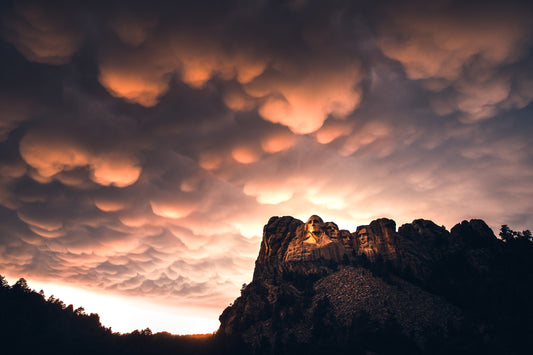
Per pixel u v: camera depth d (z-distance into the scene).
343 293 152.25
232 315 165.12
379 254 175.62
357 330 124.19
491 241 154.00
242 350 133.88
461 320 123.19
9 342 161.38
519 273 133.00
